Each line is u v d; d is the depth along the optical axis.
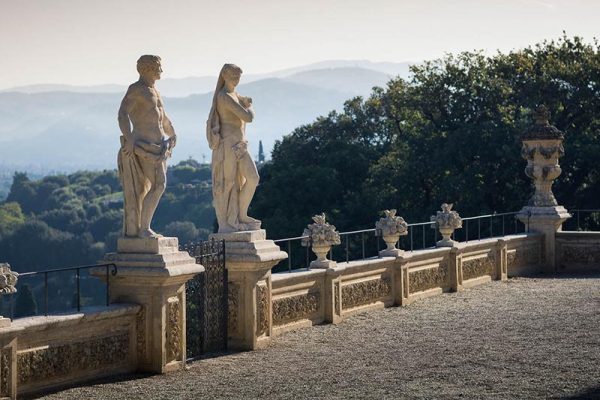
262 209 54.06
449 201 46.31
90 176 134.62
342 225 50.16
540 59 50.62
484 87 50.78
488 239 24.31
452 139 47.62
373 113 62.53
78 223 108.44
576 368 13.84
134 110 14.04
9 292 11.70
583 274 25.39
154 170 13.98
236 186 16.14
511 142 46.62
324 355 15.36
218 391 12.91
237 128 16.12
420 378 13.46
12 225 101.56
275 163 59.50
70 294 89.38
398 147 54.25
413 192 49.50
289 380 13.55
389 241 20.41
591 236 25.77
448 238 22.55
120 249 14.02
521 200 45.72
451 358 14.81
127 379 13.52
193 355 15.42
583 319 17.95
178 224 99.88
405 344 16.11
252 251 15.80
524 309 19.42
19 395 12.15
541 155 26.17
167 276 13.69
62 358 12.78
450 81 51.91
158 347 13.92
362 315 19.11
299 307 17.53
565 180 45.50
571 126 48.78
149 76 14.05
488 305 20.14
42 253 99.12
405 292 20.50
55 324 12.49
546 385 12.80
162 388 13.05
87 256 98.62
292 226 50.03
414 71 53.16
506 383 12.98
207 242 15.60
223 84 16.12
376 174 52.44
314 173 53.47
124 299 14.00
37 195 126.12
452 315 18.97
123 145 13.91
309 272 17.69
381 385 13.07
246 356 15.38
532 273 25.83
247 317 15.88
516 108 49.47
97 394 12.59
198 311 15.52
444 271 22.19
